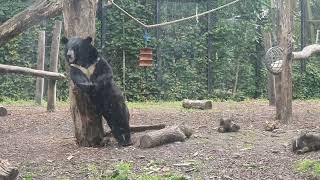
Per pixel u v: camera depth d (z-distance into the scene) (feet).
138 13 60.18
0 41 28.45
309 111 42.60
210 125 33.32
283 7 33.94
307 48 39.68
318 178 19.25
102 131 26.84
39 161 23.31
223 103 55.16
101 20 58.54
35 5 29.37
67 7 25.91
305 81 67.00
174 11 61.26
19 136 30.81
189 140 26.86
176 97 61.11
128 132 26.37
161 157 23.26
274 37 64.59
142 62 57.00
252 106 49.24
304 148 23.36
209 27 62.59
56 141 28.66
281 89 34.35
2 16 57.21
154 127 30.50
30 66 57.82
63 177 20.71
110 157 23.65
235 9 64.23
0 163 16.52
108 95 25.46
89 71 24.73
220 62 63.36
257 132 29.89
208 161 22.45
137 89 59.93
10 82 57.31
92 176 20.71
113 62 59.82
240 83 64.44
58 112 43.29
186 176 19.86
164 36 61.05
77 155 24.34
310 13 70.08
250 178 19.98
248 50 64.54
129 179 19.94
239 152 23.99
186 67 61.82
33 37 57.82
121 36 59.57
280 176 20.06
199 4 62.34
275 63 34.73
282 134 28.99
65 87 58.59
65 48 24.43
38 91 50.75
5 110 40.68
